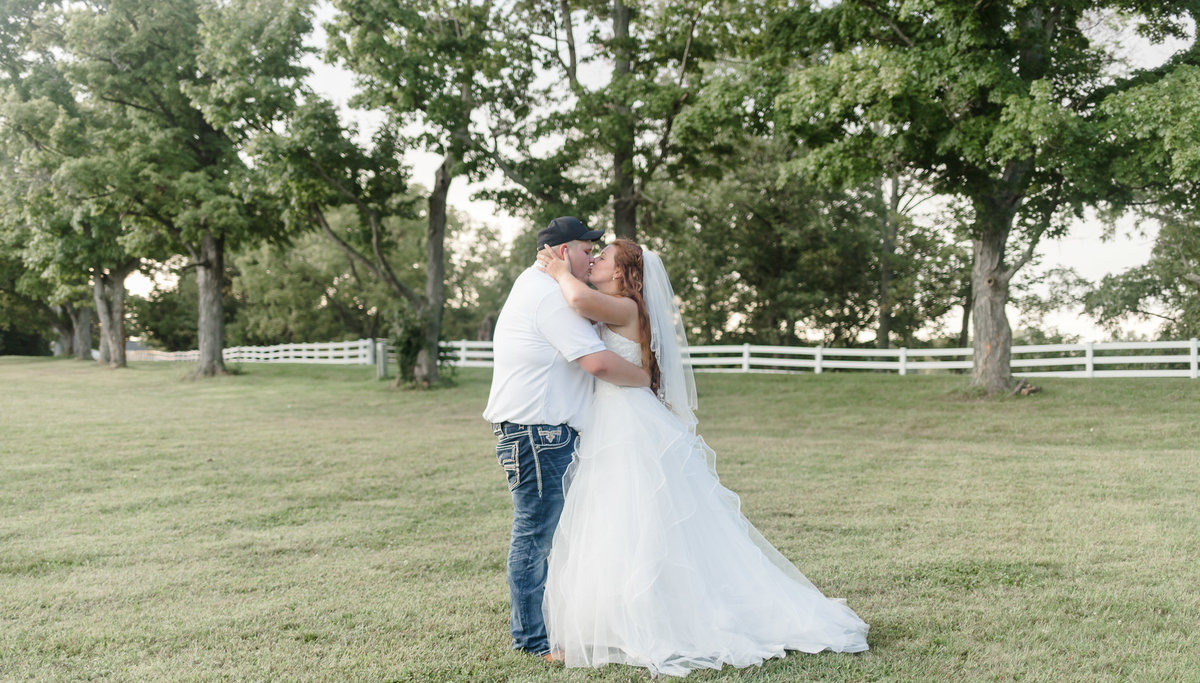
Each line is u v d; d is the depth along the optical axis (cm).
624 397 332
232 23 2042
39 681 292
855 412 1484
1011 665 296
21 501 682
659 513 315
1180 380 1545
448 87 1858
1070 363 1725
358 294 4544
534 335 322
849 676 288
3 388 2077
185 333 5900
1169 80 1141
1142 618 349
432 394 1967
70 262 2495
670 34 1930
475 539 538
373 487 745
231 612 379
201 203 2420
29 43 2669
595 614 308
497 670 303
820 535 521
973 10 1246
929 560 451
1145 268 2192
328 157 1900
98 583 435
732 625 310
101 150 2416
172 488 742
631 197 1944
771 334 3162
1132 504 605
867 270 3189
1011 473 766
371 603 392
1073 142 1205
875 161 1390
